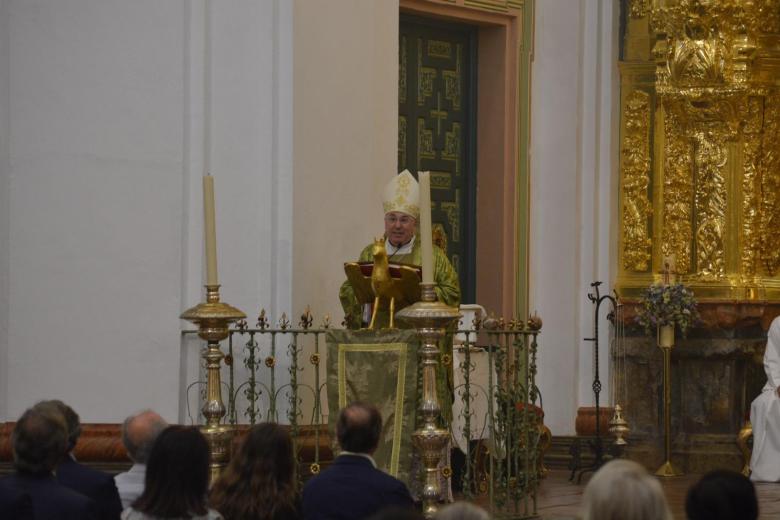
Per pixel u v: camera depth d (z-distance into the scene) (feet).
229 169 70.74
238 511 40.04
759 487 81.41
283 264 70.95
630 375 89.45
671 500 74.23
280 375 70.49
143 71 69.77
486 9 89.30
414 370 59.62
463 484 63.67
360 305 65.51
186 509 37.32
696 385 89.35
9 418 68.90
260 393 65.36
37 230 69.21
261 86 71.41
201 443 37.78
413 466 60.90
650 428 89.20
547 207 90.89
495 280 90.38
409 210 65.72
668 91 89.30
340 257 74.13
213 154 70.49
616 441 83.82
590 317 90.48
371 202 76.18
